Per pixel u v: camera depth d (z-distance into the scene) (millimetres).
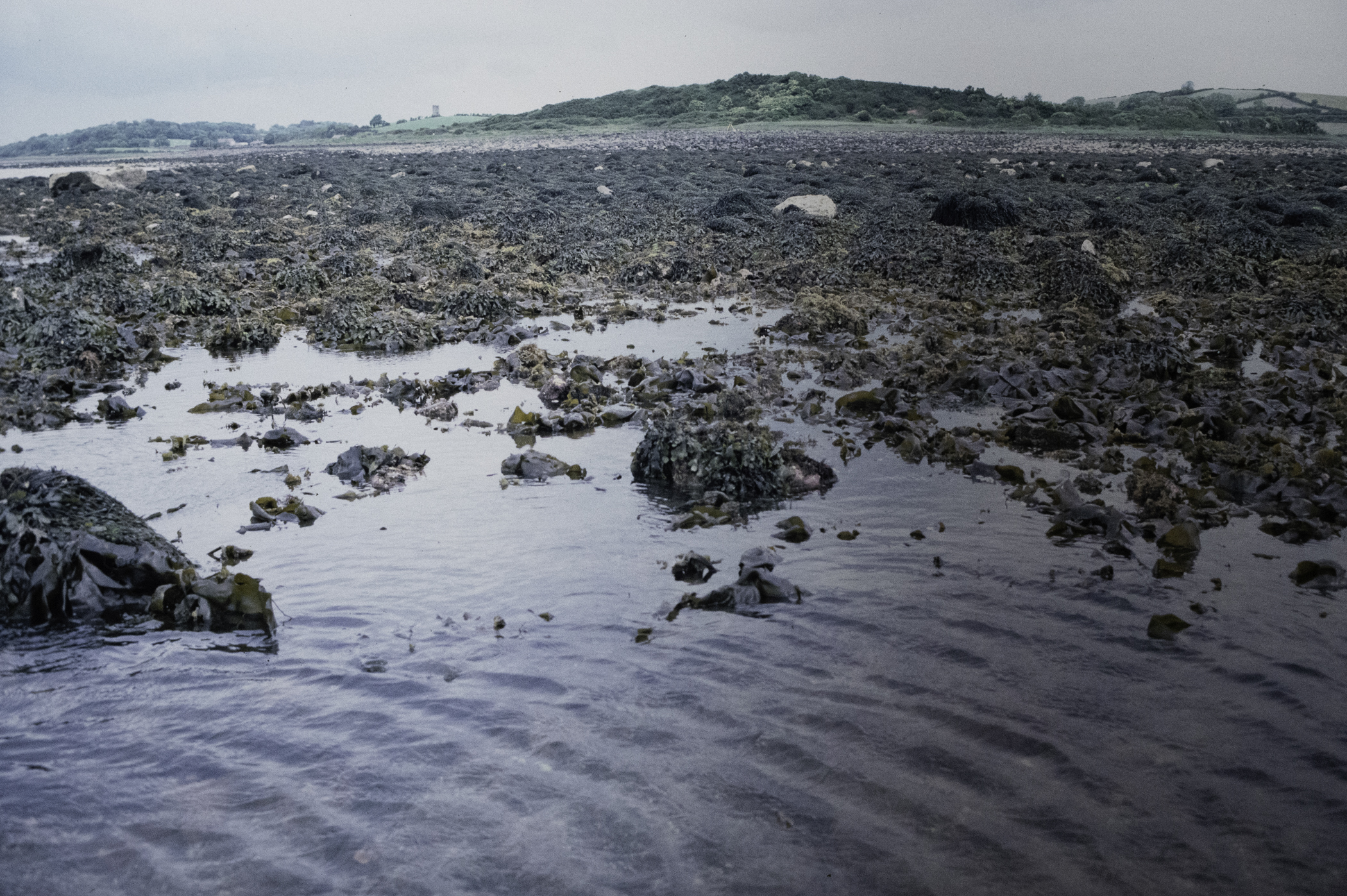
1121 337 15250
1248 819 4000
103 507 7000
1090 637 5688
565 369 13570
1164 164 54406
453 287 20938
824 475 8875
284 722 4820
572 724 4738
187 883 3623
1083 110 113938
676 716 4828
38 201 44625
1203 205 31438
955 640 5652
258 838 3885
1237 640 5613
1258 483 8305
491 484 8773
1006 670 5289
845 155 62688
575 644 5645
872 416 11055
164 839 3891
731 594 6199
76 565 6328
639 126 119250
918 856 3754
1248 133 103125
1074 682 5152
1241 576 6570
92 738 4703
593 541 7348
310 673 5352
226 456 9719
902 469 9164
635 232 29672
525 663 5422
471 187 46125
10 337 15758
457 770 4355
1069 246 24938
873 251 23922
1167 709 4875
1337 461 8914
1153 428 10234
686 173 51094
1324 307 17094
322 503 8273
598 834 3891
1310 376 12516
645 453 8992
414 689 5129
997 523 7660
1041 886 3588
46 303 18609
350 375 13672
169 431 10711
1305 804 4098
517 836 3879
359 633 5848
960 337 15836
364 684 5191
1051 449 9766
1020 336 15367
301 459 9641
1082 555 6961
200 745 4605
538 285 21062
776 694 5039
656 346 15570
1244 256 23141
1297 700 4941
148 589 6477
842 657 5461
